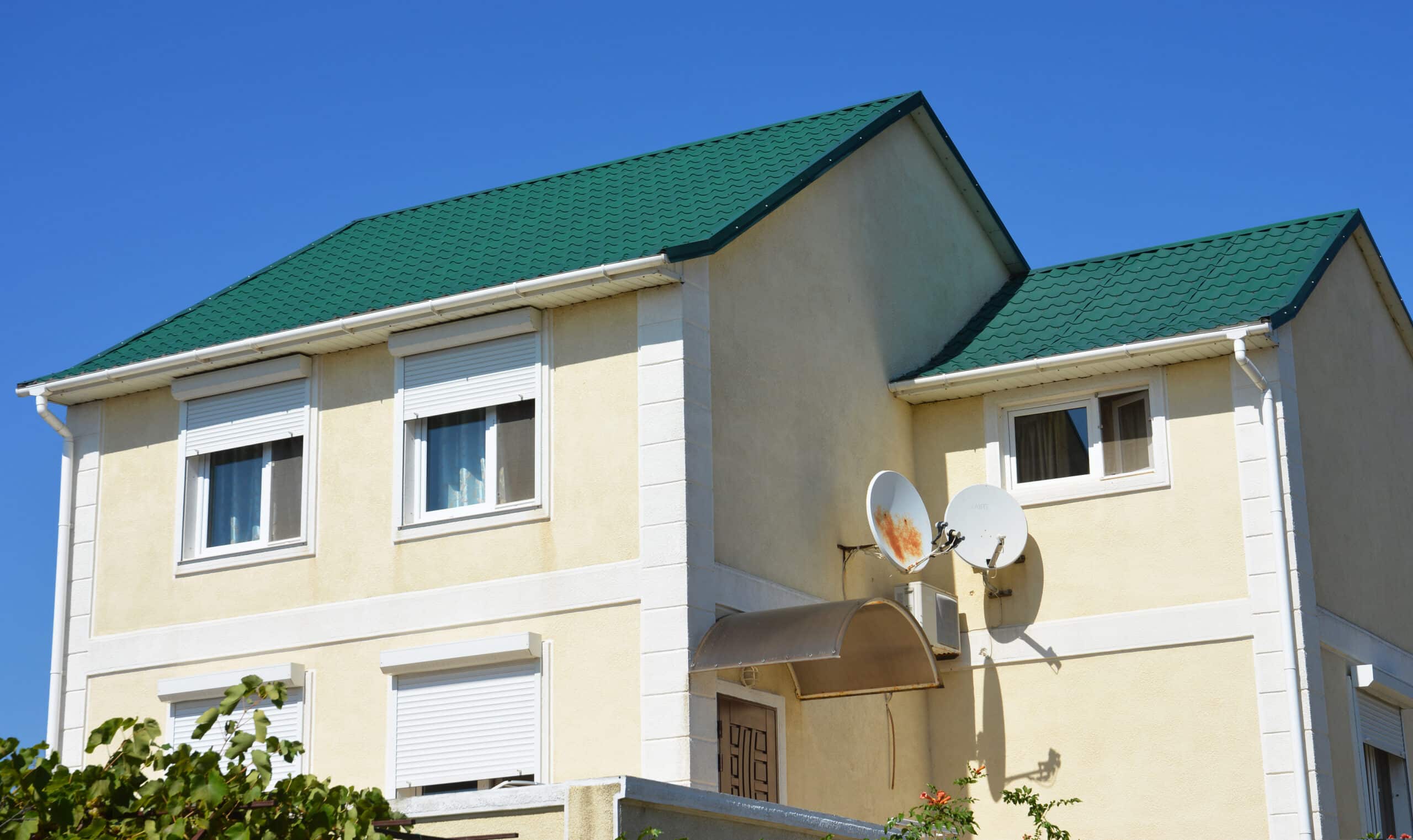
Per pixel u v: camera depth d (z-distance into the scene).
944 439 17.16
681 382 13.80
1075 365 16.11
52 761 6.83
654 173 17.89
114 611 16.17
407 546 14.83
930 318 18.50
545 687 13.88
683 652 13.23
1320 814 14.46
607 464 14.03
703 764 13.14
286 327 15.62
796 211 16.06
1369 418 18.08
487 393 14.75
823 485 15.57
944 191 19.66
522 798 9.44
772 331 15.24
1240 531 15.38
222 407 16.14
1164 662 15.50
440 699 14.36
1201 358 15.90
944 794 12.08
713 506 13.87
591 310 14.45
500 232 16.92
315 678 14.95
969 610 16.55
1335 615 15.87
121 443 16.66
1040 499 16.41
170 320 17.44
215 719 7.71
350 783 14.49
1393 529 18.16
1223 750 15.02
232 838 6.82
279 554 15.44
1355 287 18.39
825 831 10.85
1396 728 17.27
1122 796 15.38
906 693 16.31
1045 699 15.97
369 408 15.34
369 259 17.53
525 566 14.22
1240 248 17.83
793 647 12.76
